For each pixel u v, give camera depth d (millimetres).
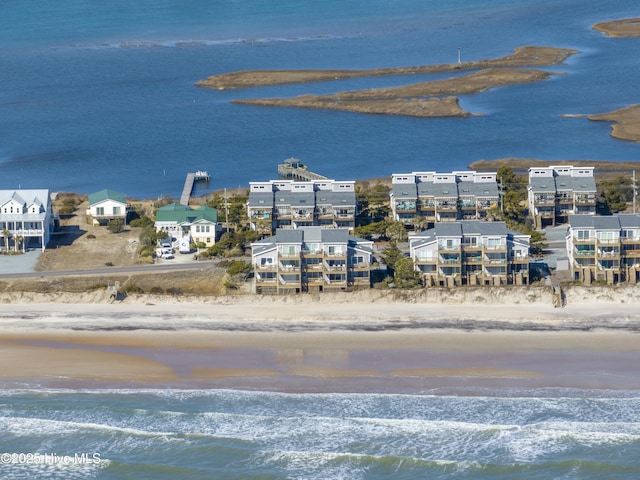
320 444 177000
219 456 175000
